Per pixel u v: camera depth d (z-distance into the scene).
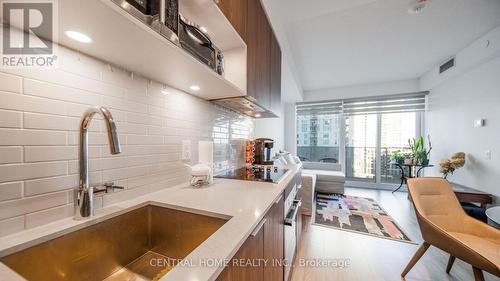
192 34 0.93
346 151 5.05
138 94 0.95
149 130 1.01
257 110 1.97
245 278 0.62
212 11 0.99
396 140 4.57
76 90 0.71
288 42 2.79
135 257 0.82
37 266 0.55
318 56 3.24
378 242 2.15
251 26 1.43
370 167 4.81
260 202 0.90
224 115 1.78
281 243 1.17
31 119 0.59
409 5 2.05
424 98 4.20
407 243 2.13
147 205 0.91
